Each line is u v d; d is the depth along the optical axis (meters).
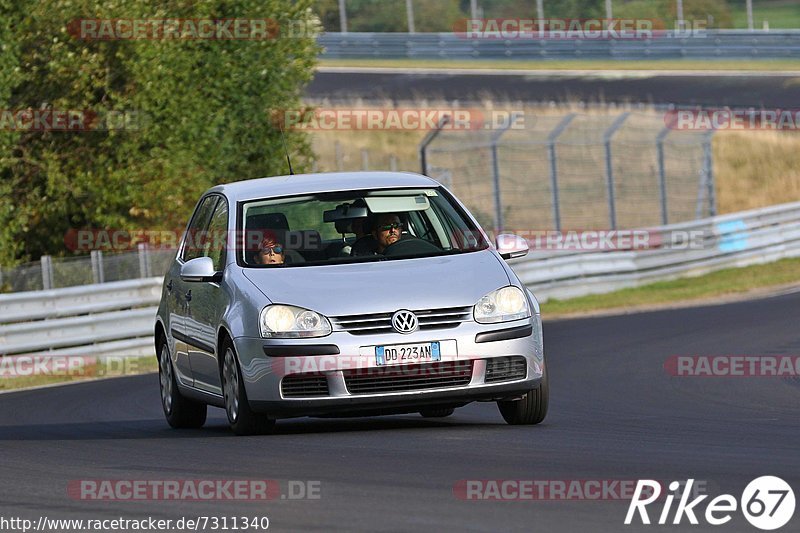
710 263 96.88
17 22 75.56
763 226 102.81
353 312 28.78
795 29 170.88
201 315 32.44
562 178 129.88
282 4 85.50
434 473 23.47
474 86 149.50
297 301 29.16
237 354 29.52
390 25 175.50
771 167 144.88
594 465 24.00
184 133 79.50
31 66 76.94
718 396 38.81
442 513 19.78
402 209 32.69
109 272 67.56
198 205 36.50
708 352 51.72
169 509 21.25
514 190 127.19
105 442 31.73
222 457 26.78
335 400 28.55
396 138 137.88
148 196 77.56
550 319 75.56
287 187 33.44
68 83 75.88
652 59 164.50
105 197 77.81
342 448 27.17
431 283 29.56
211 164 81.44
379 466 24.52
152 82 76.75
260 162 85.81
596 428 30.56
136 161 78.44
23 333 58.72
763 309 70.00
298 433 30.91
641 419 33.06
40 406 45.47
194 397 34.16
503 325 29.31
